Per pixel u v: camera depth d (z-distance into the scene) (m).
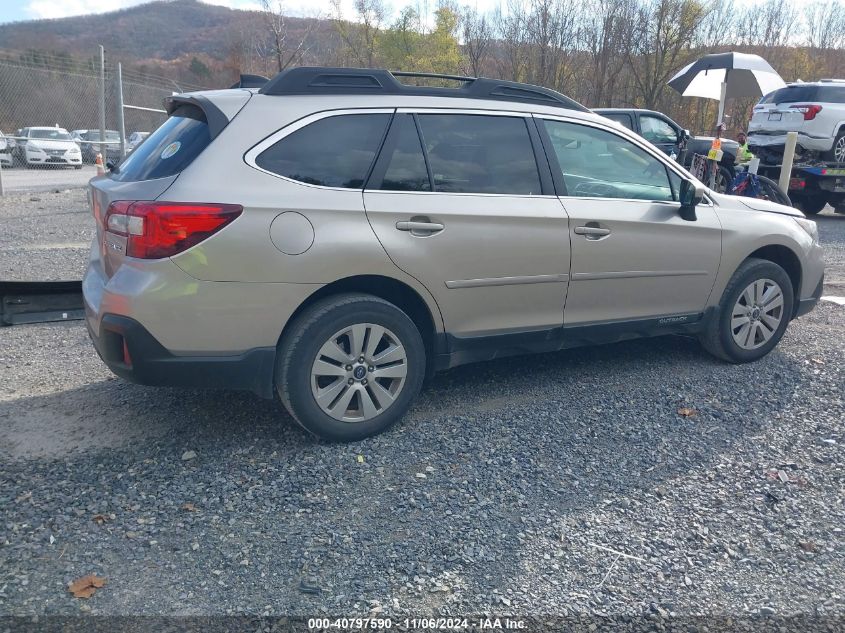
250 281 3.49
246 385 3.63
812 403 4.59
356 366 3.84
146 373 3.46
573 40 31.72
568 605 2.72
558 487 3.53
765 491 3.54
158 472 3.58
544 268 4.29
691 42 31.97
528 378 4.95
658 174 4.89
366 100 3.91
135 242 3.39
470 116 4.20
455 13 32.31
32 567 2.85
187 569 2.87
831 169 13.51
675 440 4.06
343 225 3.68
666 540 3.13
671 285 4.82
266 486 3.47
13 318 5.10
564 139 4.52
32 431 4.01
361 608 2.68
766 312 5.27
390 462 3.72
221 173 3.49
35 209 13.16
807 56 36.12
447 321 4.09
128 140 18.23
